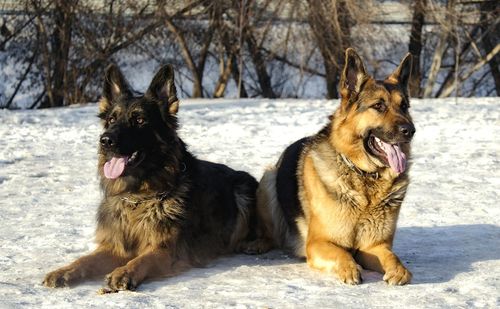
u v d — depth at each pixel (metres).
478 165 13.55
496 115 20.20
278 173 8.34
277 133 17.94
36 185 12.23
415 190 11.39
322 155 7.39
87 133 18.41
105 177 7.44
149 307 5.78
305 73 37.00
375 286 6.52
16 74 37.19
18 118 21.28
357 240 7.25
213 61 42.31
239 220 8.42
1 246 8.07
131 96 7.78
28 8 35.62
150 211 7.29
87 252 7.82
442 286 6.44
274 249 8.44
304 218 7.73
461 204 10.37
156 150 7.42
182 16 37.06
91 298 6.06
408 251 7.93
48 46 36.56
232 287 6.49
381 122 7.02
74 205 10.57
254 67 38.28
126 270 6.52
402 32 37.47
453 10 34.16
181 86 39.69
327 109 23.19
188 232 7.49
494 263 7.30
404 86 7.66
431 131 17.55
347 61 7.33
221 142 16.78
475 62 38.84
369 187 7.09
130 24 36.44
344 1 33.38
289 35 35.09
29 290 6.31
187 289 6.42
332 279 6.81
